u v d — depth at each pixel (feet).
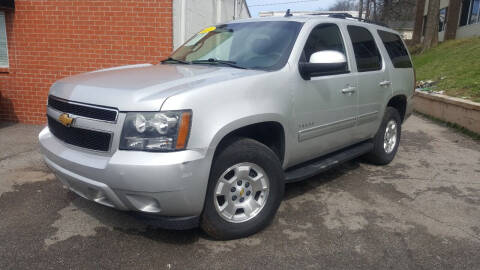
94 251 10.39
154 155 9.01
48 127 12.06
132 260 10.00
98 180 9.48
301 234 11.53
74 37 24.35
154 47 23.76
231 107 10.07
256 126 11.46
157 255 10.25
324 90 13.07
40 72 25.18
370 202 14.11
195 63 13.56
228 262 9.98
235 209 10.82
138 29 23.67
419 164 19.21
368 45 16.37
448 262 10.21
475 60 44.19
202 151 9.41
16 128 24.66
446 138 25.68
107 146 9.44
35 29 24.61
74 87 10.64
